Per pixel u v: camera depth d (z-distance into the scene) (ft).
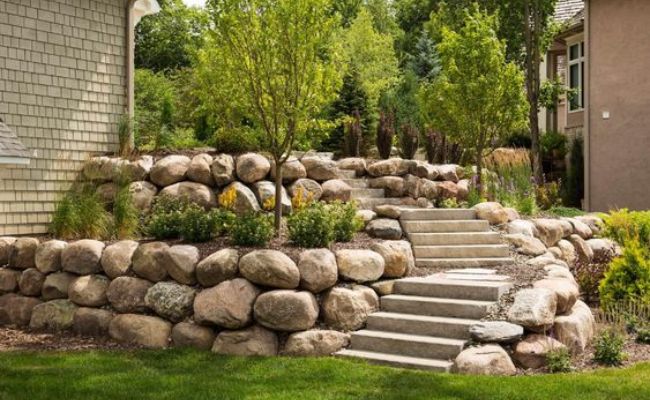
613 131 63.67
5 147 31.14
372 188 42.34
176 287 28.96
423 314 27.63
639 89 62.18
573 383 21.80
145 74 81.87
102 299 30.83
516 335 24.47
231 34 30.32
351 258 28.60
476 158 49.06
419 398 20.59
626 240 33.42
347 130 50.03
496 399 20.40
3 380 23.17
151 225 32.99
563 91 77.15
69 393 21.70
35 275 33.22
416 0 135.03
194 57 33.78
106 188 37.50
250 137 33.53
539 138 73.61
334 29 30.89
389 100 89.81
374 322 27.61
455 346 24.79
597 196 64.54
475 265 33.81
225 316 27.02
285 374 23.53
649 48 61.62
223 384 22.40
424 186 42.39
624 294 31.32
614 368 23.99
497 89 43.88
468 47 44.39
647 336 27.45
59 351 27.86
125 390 21.93
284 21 29.76
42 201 38.93
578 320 26.45
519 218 40.52
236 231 30.22
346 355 26.00
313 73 30.35
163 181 36.81
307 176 39.29
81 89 40.91
